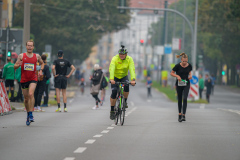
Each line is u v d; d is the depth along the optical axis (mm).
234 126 36031
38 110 50000
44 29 146625
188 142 27141
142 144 26203
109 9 152625
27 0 62031
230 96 134125
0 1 116750
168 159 21688
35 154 22797
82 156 22297
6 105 45562
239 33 149875
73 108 60812
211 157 22406
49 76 49469
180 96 39969
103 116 45031
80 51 153625
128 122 39125
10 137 28672
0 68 65812
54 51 152875
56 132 31359
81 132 31484
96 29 151375
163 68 172500
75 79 163250
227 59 172000
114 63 35531
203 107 75938
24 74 34625
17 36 95688
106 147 25078
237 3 125438
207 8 148750
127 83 35656
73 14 149500
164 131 32344
